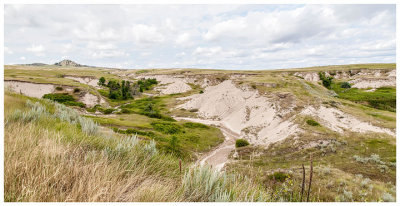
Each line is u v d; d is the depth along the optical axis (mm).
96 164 2348
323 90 73375
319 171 15664
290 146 29312
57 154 2480
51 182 1955
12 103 8312
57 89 75625
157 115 56125
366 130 32000
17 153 2127
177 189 2502
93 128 5129
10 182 1770
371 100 66375
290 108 46938
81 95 74562
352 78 115125
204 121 56281
